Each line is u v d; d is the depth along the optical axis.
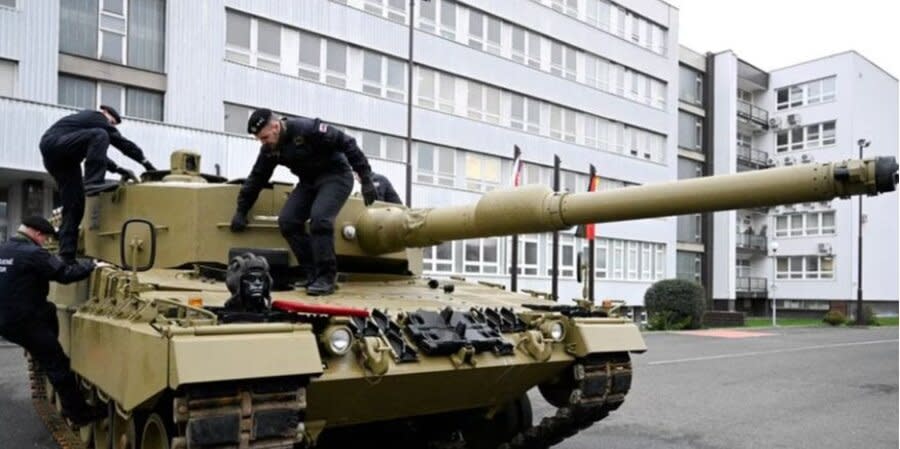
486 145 31.88
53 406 10.51
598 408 7.75
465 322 6.71
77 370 7.66
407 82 28.72
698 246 46.81
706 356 19.73
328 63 26.84
